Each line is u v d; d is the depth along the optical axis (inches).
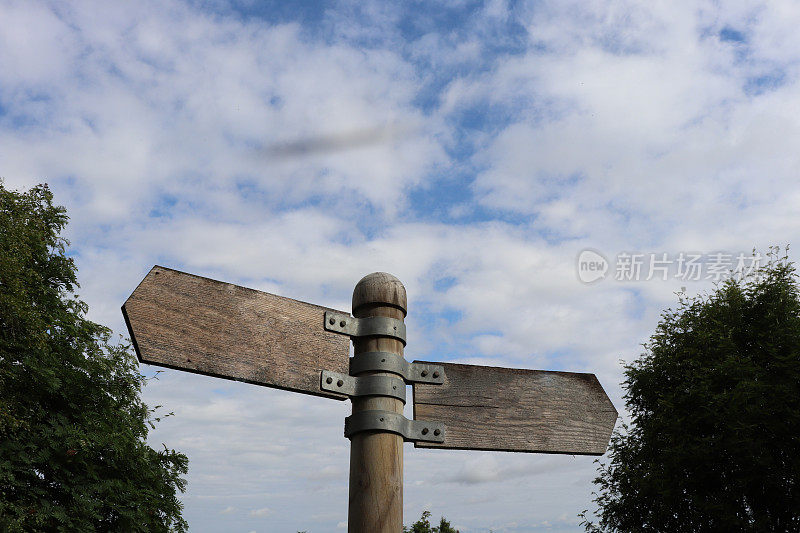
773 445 609.3
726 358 648.4
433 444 110.0
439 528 995.9
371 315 111.2
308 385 101.7
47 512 399.2
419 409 113.3
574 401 128.0
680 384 694.5
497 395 121.1
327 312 108.3
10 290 458.0
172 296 95.5
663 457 660.1
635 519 703.7
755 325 682.2
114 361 503.2
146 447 494.6
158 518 486.0
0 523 370.6
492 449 115.3
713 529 619.2
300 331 105.2
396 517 98.7
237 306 101.0
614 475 739.4
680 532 651.5
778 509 605.9
